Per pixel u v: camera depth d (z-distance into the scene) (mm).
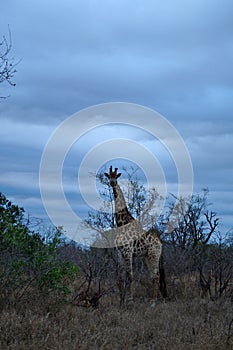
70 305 10484
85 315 9852
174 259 15156
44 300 10219
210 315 10273
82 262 12805
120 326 9273
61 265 11000
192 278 14602
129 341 8023
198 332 8461
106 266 13047
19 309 9680
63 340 7750
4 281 10117
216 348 7602
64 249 12555
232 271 14312
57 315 9570
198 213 17375
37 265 10586
